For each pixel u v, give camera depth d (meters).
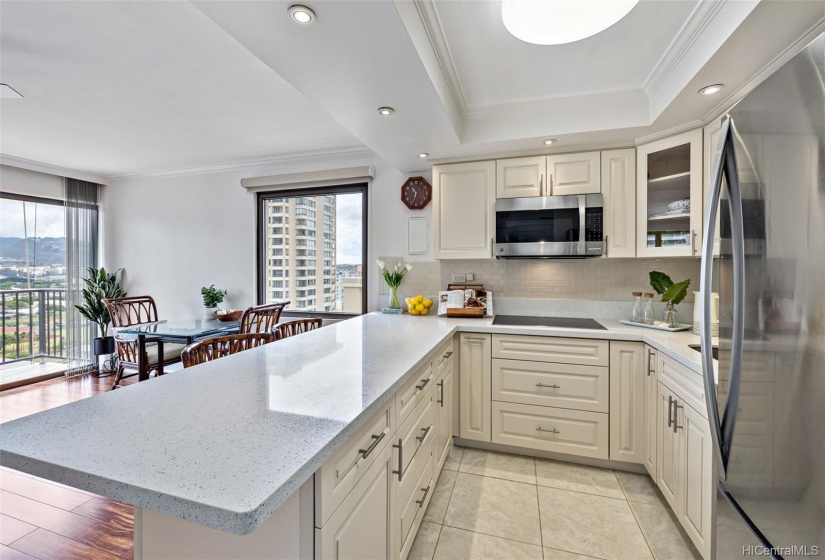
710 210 1.06
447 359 2.24
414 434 1.54
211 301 3.80
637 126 2.18
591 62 1.88
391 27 1.30
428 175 3.22
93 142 3.27
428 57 1.61
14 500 2.00
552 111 2.32
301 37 1.35
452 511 1.89
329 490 0.85
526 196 2.64
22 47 1.87
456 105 2.26
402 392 1.39
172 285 4.21
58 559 1.59
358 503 1.02
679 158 2.23
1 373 3.92
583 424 2.29
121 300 3.59
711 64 1.54
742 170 0.95
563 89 2.16
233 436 0.84
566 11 1.40
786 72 0.80
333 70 1.58
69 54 1.94
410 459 1.49
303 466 0.71
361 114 2.01
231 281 4.00
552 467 2.31
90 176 4.28
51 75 2.14
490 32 1.65
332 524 0.87
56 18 1.65
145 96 2.41
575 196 2.47
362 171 3.40
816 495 0.74
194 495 0.62
